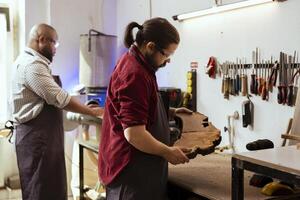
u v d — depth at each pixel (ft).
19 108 8.55
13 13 13.69
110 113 5.67
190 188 6.13
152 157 5.71
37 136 8.52
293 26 7.47
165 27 5.38
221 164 7.72
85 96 12.79
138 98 5.20
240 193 5.13
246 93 8.45
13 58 13.78
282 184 5.74
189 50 10.18
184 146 6.30
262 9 8.09
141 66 5.42
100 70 12.62
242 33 8.58
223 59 9.11
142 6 12.28
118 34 13.85
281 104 7.73
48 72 8.50
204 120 7.57
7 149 13.66
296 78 7.43
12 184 13.34
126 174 5.61
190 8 10.12
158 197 5.87
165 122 5.94
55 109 8.72
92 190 9.59
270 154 5.11
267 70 8.03
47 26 8.79
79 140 10.12
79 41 13.29
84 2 13.35
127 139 5.26
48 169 8.66
